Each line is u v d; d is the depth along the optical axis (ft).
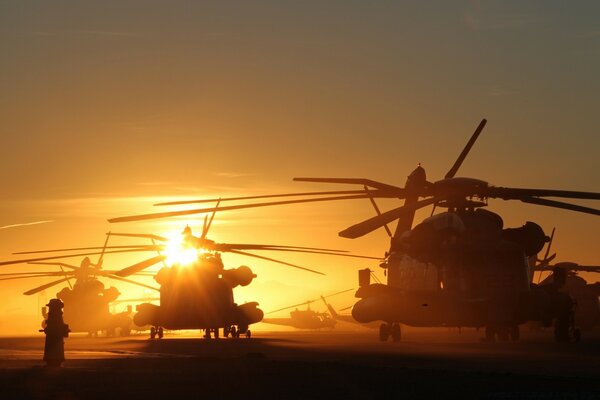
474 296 155.84
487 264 155.53
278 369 85.51
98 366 92.63
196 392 64.95
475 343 156.25
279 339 195.31
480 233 155.53
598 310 270.67
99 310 271.28
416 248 155.74
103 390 66.39
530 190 152.76
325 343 161.38
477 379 73.46
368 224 145.38
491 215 160.04
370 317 165.17
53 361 94.32
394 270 176.55
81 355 119.24
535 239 156.35
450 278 157.07
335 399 60.39
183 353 125.70
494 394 62.34
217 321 200.75
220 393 64.13
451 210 161.38
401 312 161.58
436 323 162.09
